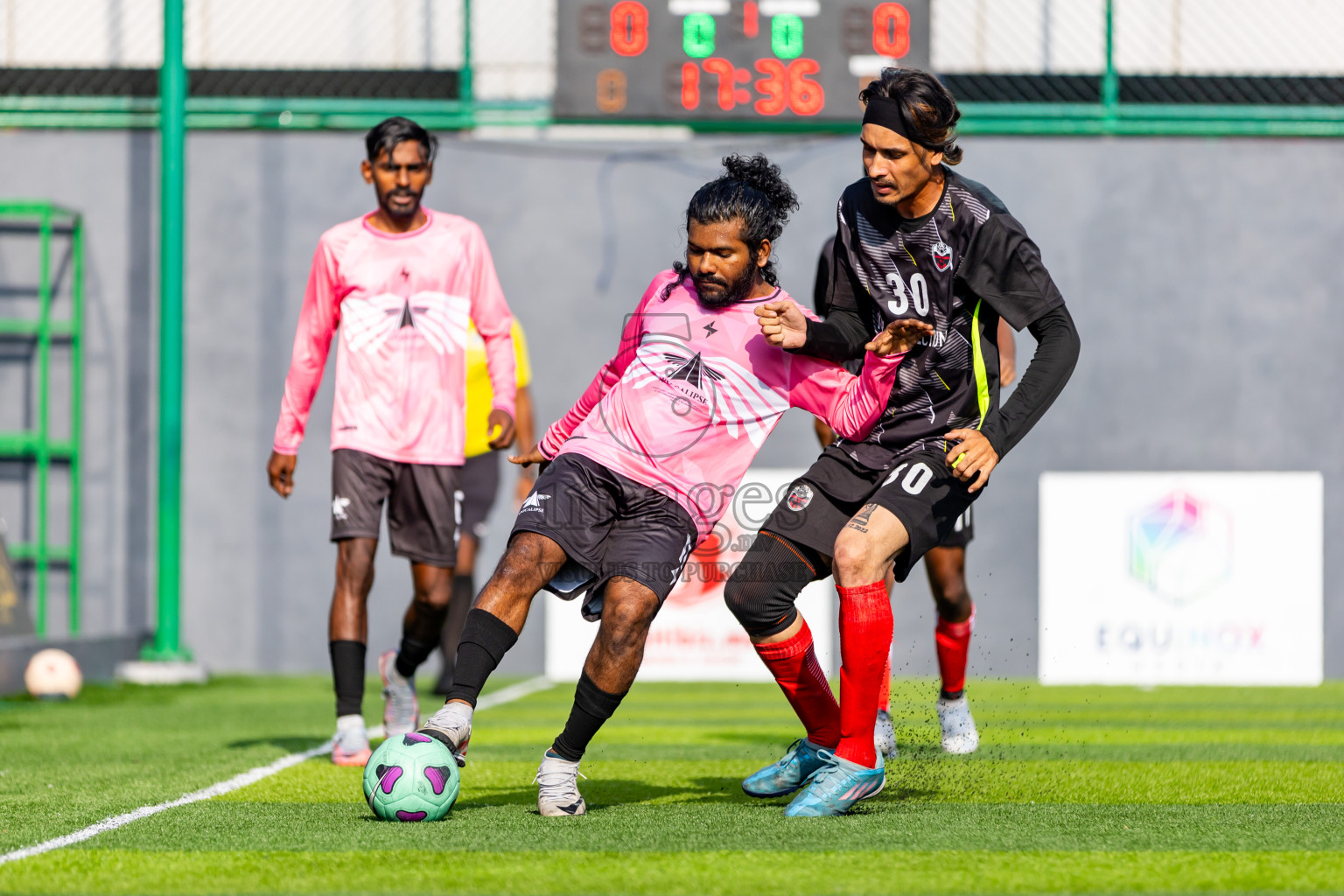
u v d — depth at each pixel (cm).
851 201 1163
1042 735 1873
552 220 3219
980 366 1143
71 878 851
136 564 3200
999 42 3297
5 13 3272
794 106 3055
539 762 1528
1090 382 3206
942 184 1117
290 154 3228
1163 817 1104
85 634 3158
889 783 1323
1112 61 3259
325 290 1528
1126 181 3231
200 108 3225
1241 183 3234
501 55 3266
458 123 3219
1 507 3173
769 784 1204
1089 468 3203
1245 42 3275
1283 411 3219
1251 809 1155
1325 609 3192
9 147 3209
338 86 3300
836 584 1104
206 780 1363
